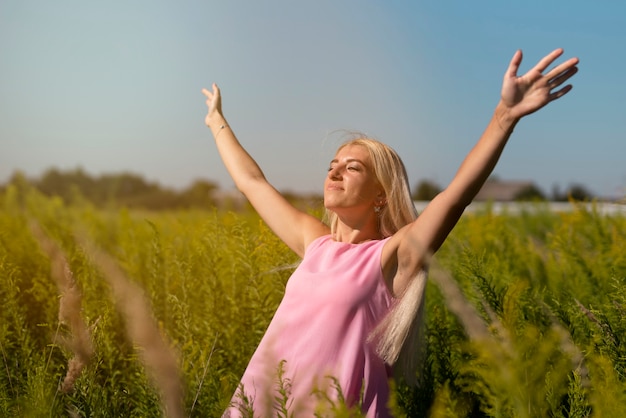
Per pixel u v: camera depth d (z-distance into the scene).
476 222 7.65
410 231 2.91
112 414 3.26
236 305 4.38
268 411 2.32
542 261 5.63
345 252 3.09
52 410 2.79
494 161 2.72
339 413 2.17
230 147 3.87
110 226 8.44
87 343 2.77
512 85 2.62
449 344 3.42
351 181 3.18
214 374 3.35
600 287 4.69
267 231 4.49
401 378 2.88
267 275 4.48
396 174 3.22
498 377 1.86
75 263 4.45
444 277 1.41
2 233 5.85
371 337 2.89
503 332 1.95
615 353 3.13
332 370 2.85
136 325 1.29
